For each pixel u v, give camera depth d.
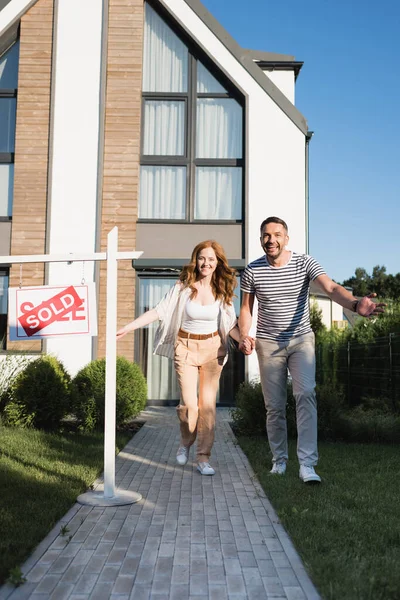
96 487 4.43
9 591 2.55
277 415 4.92
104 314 10.04
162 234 10.33
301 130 10.52
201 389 5.15
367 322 9.01
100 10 10.67
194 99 10.77
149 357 10.38
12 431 6.71
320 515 3.60
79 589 2.58
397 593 2.46
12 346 9.95
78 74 10.52
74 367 9.91
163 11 10.85
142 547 3.12
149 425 8.09
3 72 10.77
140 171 10.59
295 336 4.84
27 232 10.16
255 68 10.56
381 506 3.85
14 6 10.48
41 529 3.30
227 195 10.61
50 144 10.30
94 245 10.18
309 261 4.82
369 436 6.62
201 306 5.04
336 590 2.48
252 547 3.14
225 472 5.08
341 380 9.56
